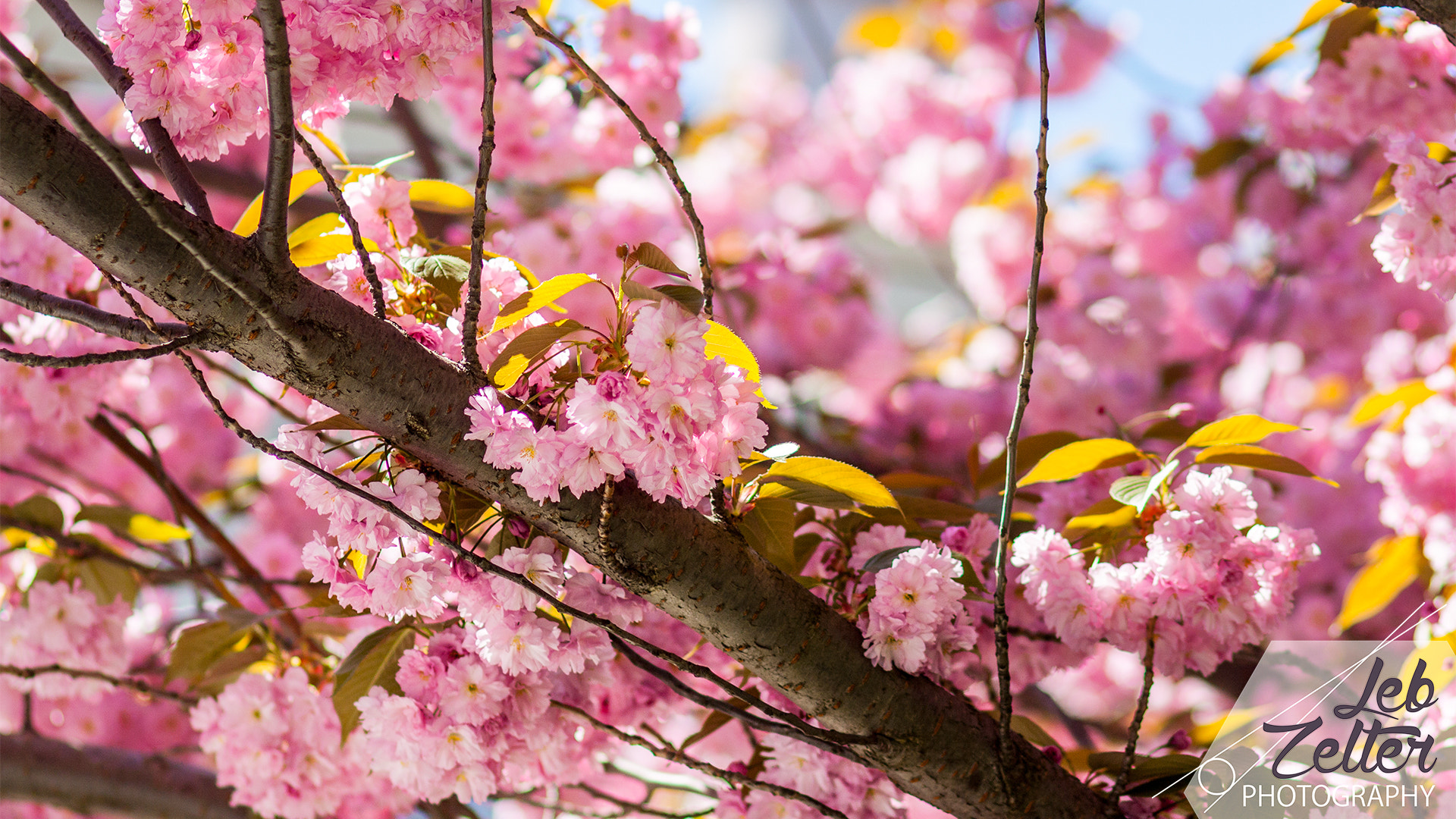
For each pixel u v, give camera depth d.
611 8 3.56
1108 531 3.14
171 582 3.44
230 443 4.82
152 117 2.93
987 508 3.32
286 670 3.27
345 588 2.99
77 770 3.46
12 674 3.33
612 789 3.73
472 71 3.58
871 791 3.07
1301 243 5.09
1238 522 3.06
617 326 2.97
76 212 2.88
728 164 6.23
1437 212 3.11
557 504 2.97
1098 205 5.83
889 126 6.27
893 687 3.02
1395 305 4.98
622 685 3.16
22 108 2.88
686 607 3.00
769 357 5.26
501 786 3.16
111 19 2.93
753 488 3.05
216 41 2.93
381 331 2.95
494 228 3.21
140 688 3.31
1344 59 3.37
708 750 3.48
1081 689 5.46
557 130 3.84
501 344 3.02
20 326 3.33
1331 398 5.21
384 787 3.33
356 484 2.97
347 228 3.08
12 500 4.25
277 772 3.23
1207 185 5.48
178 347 2.90
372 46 2.98
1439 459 3.39
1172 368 5.37
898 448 5.20
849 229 5.87
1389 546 3.44
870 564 3.05
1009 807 3.04
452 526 3.01
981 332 5.62
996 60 6.18
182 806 3.46
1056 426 5.10
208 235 2.90
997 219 5.78
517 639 3.00
